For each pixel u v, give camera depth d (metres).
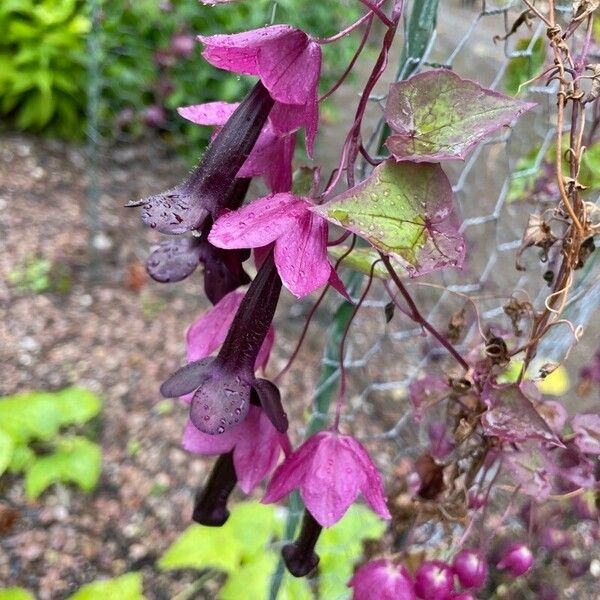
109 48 1.09
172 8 1.07
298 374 0.75
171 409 0.71
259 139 0.19
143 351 0.78
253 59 0.18
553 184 0.34
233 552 0.50
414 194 0.16
